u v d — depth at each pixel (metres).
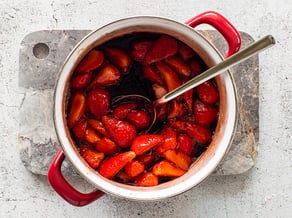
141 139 0.52
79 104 0.52
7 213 0.62
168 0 0.63
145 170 0.54
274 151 0.63
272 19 0.63
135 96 0.54
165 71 0.53
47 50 0.60
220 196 0.63
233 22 0.63
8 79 0.62
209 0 0.63
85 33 0.60
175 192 0.52
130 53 0.53
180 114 0.54
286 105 0.63
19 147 0.61
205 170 0.53
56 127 0.51
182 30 0.51
